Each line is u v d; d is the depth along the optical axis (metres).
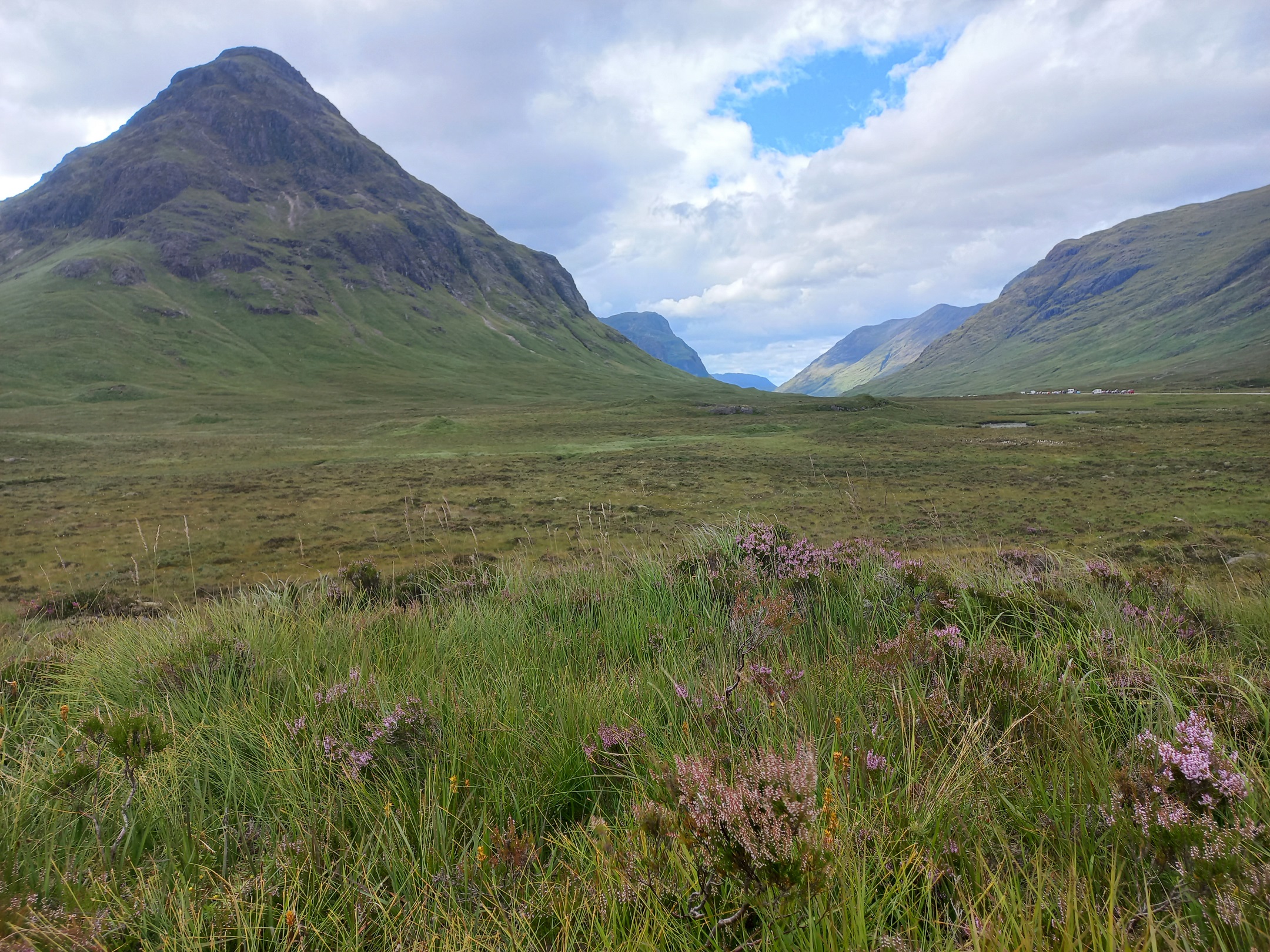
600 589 5.54
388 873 2.05
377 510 28.70
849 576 5.11
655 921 1.67
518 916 1.71
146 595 14.18
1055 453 48.88
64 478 41.44
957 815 1.97
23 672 4.61
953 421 77.38
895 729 2.52
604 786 2.45
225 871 2.01
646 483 36.47
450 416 97.25
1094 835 1.88
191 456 54.22
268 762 2.66
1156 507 27.11
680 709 2.82
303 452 56.72
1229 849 1.64
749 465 45.25
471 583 6.34
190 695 3.51
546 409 108.25
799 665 3.35
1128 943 1.42
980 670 2.86
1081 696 2.73
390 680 3.40
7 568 18.84
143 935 1.83
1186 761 1.99
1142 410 88.25
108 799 2.46
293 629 4.62
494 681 3.35
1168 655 3.30
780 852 1.56
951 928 1.55
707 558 5.82
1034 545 20.06
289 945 1.72
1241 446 47.22
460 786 2.45
